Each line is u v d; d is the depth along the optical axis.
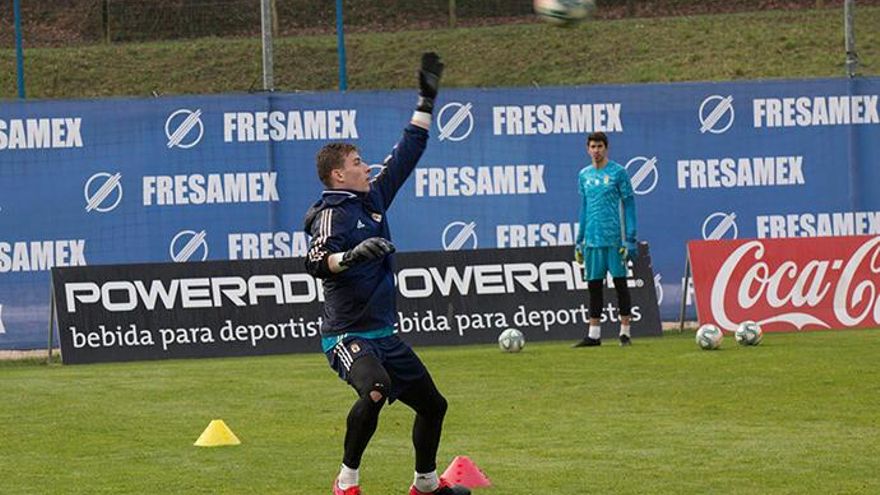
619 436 28.62
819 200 53.19
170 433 30.27
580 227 46.47
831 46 89.69
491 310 48.81
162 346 47.31
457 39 91.88
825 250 50.34
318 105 51.97
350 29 93.44
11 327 50.62
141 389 38.06
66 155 50.94
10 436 30.12
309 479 24.64
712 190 52.88
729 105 52.88
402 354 22.16
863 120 53.25
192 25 92.31
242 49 89.00
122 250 51.31
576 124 52.56
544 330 48.91
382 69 87.69
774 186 53.06
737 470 24.70
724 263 50.12
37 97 85.06
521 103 52.41
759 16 94.50
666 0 98.56
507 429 29.83
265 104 51.78
